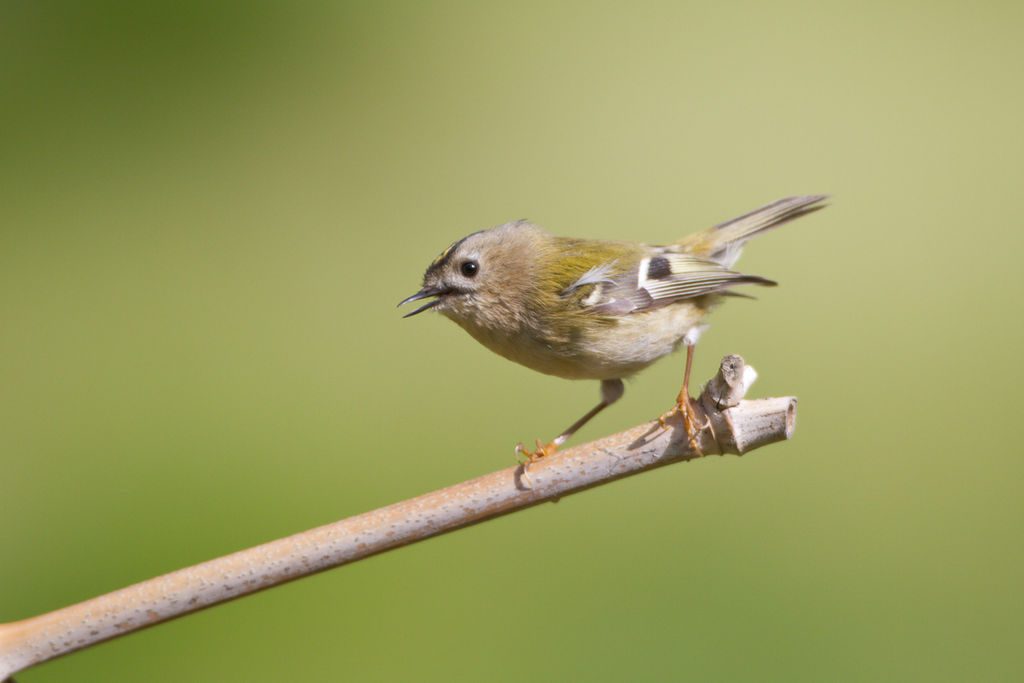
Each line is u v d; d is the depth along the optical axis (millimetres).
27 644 5355
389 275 15766
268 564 5555
